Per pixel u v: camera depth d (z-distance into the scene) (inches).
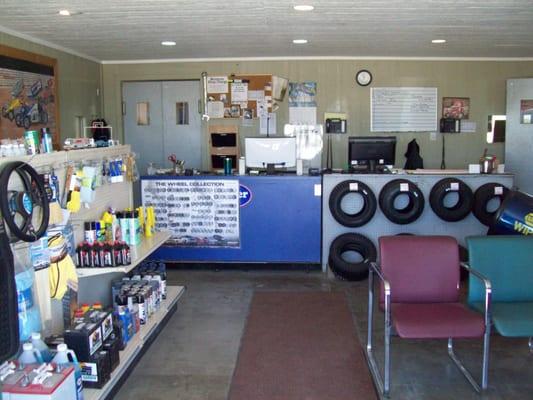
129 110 294.5
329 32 209.6
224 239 218.7
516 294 128.0
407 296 127.4
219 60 286.8
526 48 255.0
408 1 158.6
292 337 149.8
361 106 289.4
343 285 200.1
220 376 126.3
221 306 176.4
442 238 130.4
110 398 113.7
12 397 82.6
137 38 219.8
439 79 289.0
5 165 91.8
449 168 294.7
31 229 93.7
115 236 138.3
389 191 205.6
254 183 214.8
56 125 233.8
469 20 186.5
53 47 233.5
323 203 214.2
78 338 99.7
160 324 151.7
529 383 122.2
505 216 173.8
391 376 125.8
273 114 289.9
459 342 145.9
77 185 123.6
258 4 161.2
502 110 291.3
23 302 94.7
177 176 217.3
